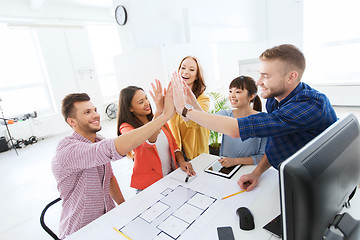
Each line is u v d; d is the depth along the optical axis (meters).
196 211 0.93
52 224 2.18
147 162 1.38
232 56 4.77
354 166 0.63
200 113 0.91
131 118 1.37
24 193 2.85
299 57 0.77
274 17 4.89
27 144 4.96
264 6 4.98
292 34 4.75
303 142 0.85
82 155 0.95
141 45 3.17
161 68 2.79
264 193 1.00
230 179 1.15
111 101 6.51
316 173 0.49
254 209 0.90
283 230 0.53
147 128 0.98
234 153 1.47
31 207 2.52
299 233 0.50
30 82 5.16
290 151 0.89
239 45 4.93
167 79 2.82
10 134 4.80
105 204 1.17
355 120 0.67
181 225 0.86
